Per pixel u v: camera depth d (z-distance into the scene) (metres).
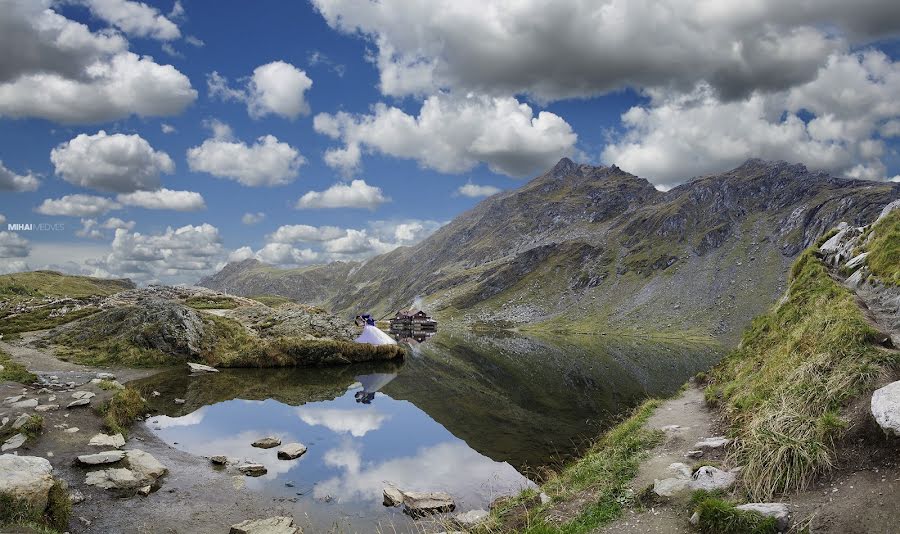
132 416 29.42
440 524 17.20
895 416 11.33
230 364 54.75
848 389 14.04
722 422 19.25
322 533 16.97
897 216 26.28
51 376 36.31
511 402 44.03
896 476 10.34
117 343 52.50
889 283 21.55
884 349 15.18
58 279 198.50
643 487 14.02
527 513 14.70
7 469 15.18
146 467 20.80
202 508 18.36
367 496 20.41
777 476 11.97
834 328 17.80
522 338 179.38
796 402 14.96
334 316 80.38
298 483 21.61
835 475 11.37
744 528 10.34
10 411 24.03
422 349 106.00
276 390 43.59
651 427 20.92
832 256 30.92
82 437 22.92
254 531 16.22
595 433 32.19
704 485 12.95
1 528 12.21
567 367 78.00
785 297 29.48
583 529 12.48
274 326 69.56
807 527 9.95
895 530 9.05
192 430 29.28
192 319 58.50
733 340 182.88
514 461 25.81
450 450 27.67
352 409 37.75
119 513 17.11
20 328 62.28
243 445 26.95
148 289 105.56
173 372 49.16
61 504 15.69
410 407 39.81
